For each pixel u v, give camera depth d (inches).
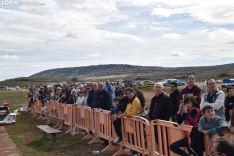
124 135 287.3
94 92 369.7
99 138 366.3
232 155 80.1
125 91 300.5
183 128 194.5
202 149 175.5
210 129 167.3
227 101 290.4
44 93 624.7
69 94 514.0
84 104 418.9
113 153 301.9
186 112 196.5
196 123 194.7
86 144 346.3
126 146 282.0
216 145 85.0
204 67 6274.6
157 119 230.7
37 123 545.3
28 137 406.6
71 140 372.2
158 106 250.1
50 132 338.0
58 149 325.4
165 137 220.2
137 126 259.4
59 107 481.4
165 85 1840.6
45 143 356.8
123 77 5910.4
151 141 240.5
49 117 452.8
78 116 407.8
